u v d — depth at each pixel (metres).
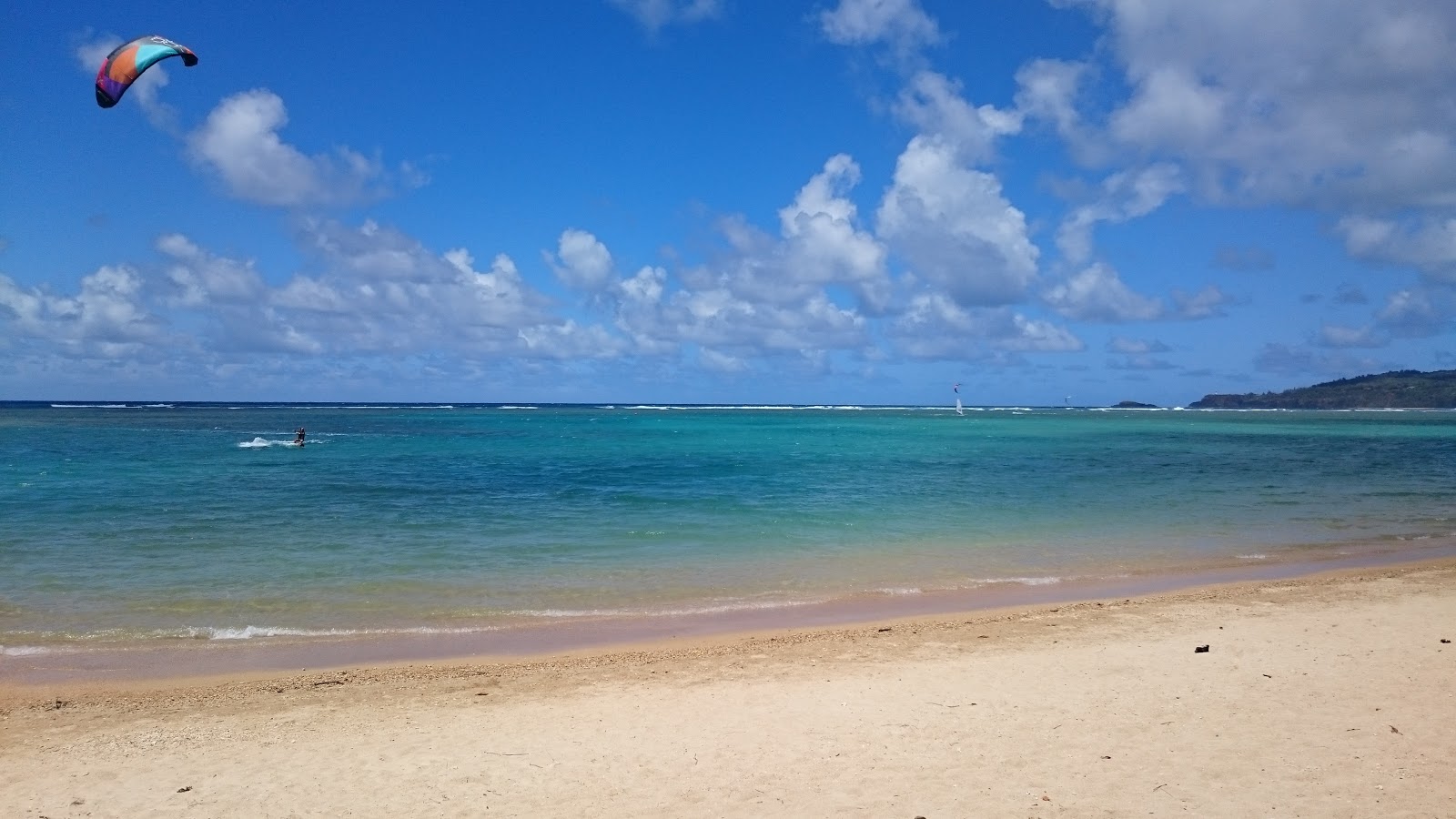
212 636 13.21
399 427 100.69
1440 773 7.39
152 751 8.71
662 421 135.25
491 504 28.36
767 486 34.31
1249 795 7.06
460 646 12.80
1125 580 17.28
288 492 31.53
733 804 7.21
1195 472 40.97
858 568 18.28
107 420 111.94
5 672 11.50
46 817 7.25
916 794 7.30
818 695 10.09
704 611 14.89
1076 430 101.81
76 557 19.05
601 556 19.38
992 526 23.73
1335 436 84.50
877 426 114.69
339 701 10.27
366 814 7.21
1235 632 12.59
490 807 7.29
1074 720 9.02
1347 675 10.27
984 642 12.45
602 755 8.38
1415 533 22.83
